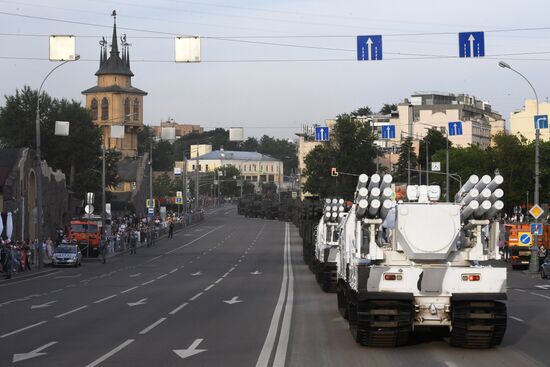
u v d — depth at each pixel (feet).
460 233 118.62
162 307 189.26
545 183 559.79
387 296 113.80
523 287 267.39
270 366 101.60
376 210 117.50
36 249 416.87
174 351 115.96
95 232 472.44
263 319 160.76
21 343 127.54
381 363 103.96
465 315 112.88
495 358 108.17
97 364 104.94
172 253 497.87
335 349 117.19
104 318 165.37
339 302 169.27
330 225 239.50
